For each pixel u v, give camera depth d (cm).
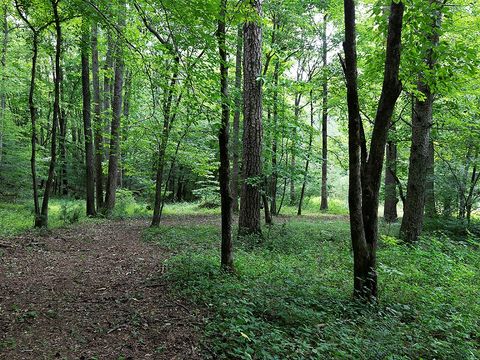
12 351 369
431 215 1291
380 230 1258
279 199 2556
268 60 1400
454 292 624
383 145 542
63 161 2316
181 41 599
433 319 486
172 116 1186
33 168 1113
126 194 2109
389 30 513
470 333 483
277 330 408
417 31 557
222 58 618
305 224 1423
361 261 541
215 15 538
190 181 3272
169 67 685
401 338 429
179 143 1239
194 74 609
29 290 557
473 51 550
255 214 1041
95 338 406
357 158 532
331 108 1570
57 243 931
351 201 541
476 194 1299
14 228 1059
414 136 1038
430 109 1020
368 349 383
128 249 902
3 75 1534
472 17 1005
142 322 448
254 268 695
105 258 794
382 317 491
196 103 653
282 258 801
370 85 1086
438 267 746
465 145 1244
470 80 917
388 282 649
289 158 1886
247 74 1048
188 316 464
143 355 371
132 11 729
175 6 516
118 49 859
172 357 368
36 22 1084
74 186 2823
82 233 1110
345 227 1357
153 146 1304
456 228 1171
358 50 1133
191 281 583
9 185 2012
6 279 603
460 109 1118
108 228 1259
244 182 1043
